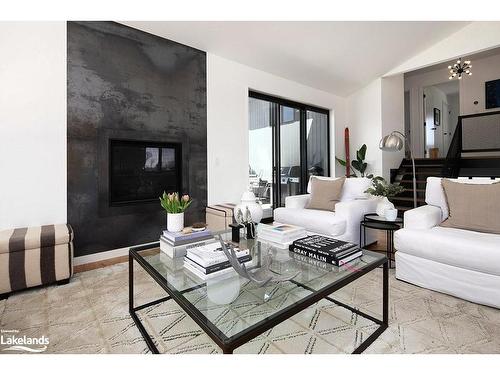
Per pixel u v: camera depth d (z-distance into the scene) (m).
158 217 3.41
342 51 4.39
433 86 8.20
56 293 2.11
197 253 1.51
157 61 3.38
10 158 2.48
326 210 3.25
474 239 1.88
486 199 2.11
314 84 5.34
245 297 1.28
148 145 3.35
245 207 2.10
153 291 2.14
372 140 5.79
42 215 2.64
